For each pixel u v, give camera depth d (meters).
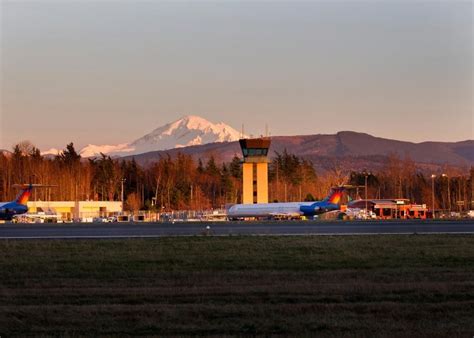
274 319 35.09
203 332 32.78
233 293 42.03
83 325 34.34
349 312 36.56
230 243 74.44
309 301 39.75
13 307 38.34
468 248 68.62
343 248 68.56
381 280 47.25
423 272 51.28
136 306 38.25
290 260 59.53
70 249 70.44
